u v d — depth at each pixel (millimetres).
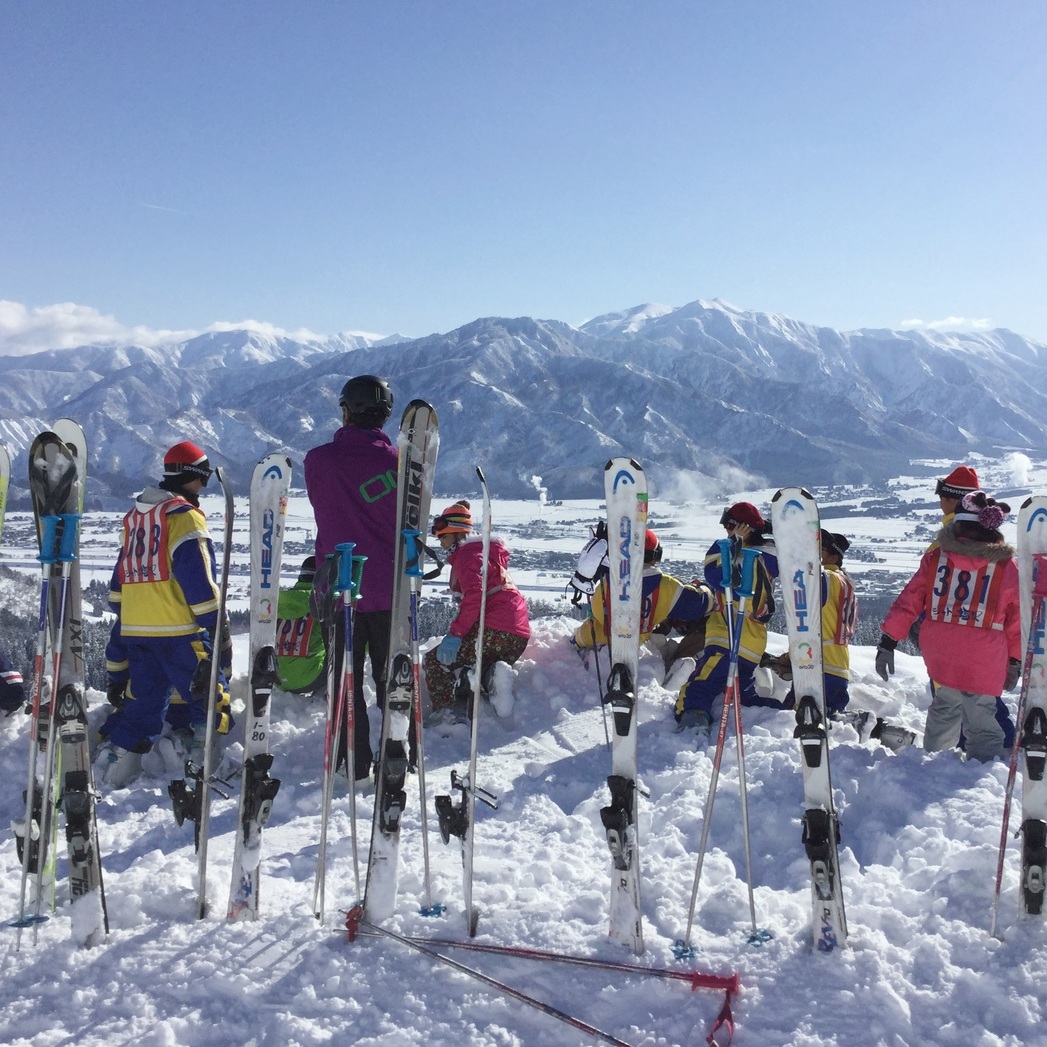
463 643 5328
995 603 4125
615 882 2564
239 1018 2291
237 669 5883
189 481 4352
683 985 2383
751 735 4699
